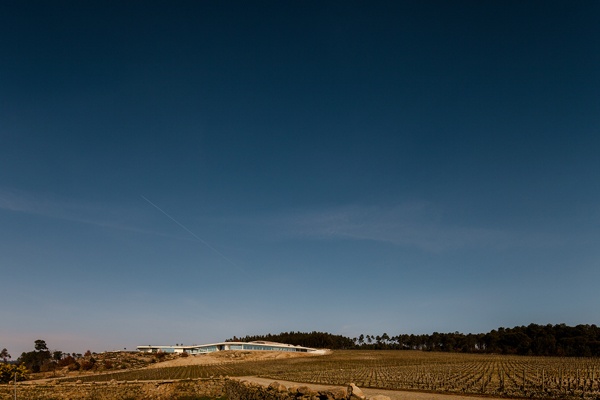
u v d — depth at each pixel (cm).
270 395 2927
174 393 5784
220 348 16762
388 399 1972
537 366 8125
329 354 16162
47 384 5803
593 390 3947
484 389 4016
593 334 17250
